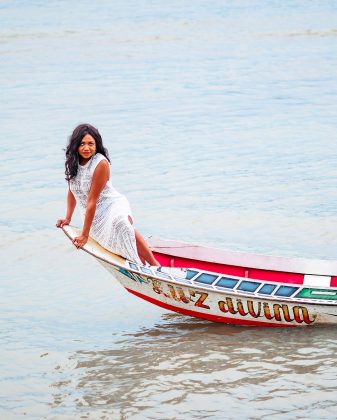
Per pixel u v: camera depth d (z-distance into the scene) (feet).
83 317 30.14
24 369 25.66
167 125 66.18
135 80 87.20
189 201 45.34
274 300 27.73
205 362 25.76
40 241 39.06
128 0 156.15
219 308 28.37
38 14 140.46
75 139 27.22
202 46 110.32
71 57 102.73
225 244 37.91
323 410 22.44
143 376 24.90
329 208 43.34
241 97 77.41
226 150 57.57
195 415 22.34
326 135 61.41
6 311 30.71
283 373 24.80
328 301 27.66
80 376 25.04
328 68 92.02
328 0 152.66
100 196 27.91
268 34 119.65
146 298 28.89
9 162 54.90
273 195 46.19
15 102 76.59
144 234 39.73
